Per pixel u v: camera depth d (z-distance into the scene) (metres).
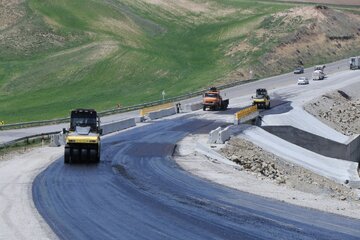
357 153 65.19
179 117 67.44
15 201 23.09
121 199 23.70
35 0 150.38
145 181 28.27
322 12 159.75
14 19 138.75
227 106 76.38
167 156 37.97
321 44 146.62
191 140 47.03
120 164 34.25
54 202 23.00
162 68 119.19
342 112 82.25
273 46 137.50
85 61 118.38
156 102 85.19
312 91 91.75
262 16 163.25
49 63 117.69
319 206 23.25
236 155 42.47
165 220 20.02
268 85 103.69
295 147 54.53
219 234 18.12
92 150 34.38
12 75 111.31
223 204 22.73
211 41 150.12
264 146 50.28
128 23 155.25
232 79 112.94
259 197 24.48
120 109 78.62
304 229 18.83
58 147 44.03
